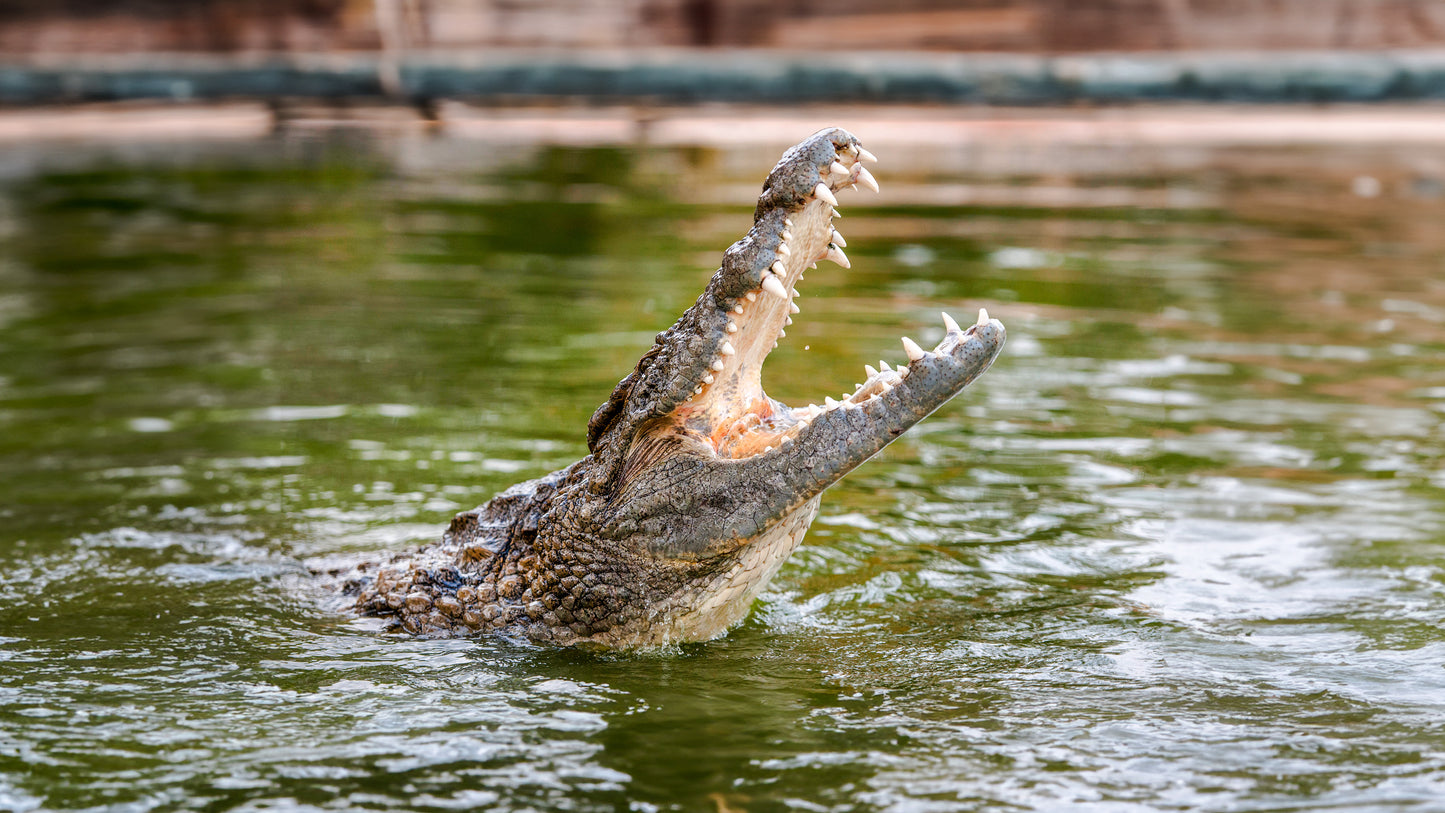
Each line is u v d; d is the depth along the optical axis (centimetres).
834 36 8762
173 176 6594
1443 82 8162
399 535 2233
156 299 4181
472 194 6128
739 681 1680
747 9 8781
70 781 1399
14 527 2278
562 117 8100
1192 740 1484
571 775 1413
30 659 1747
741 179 6456
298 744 1490
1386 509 2314
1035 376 3244
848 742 1491
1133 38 8694
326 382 3222
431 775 1414
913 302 4009
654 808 1340
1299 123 8138
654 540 1731
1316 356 3409
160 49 8594
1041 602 1952
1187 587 1997
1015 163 7031
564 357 3428
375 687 1661
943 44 8744
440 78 8112
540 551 1834
